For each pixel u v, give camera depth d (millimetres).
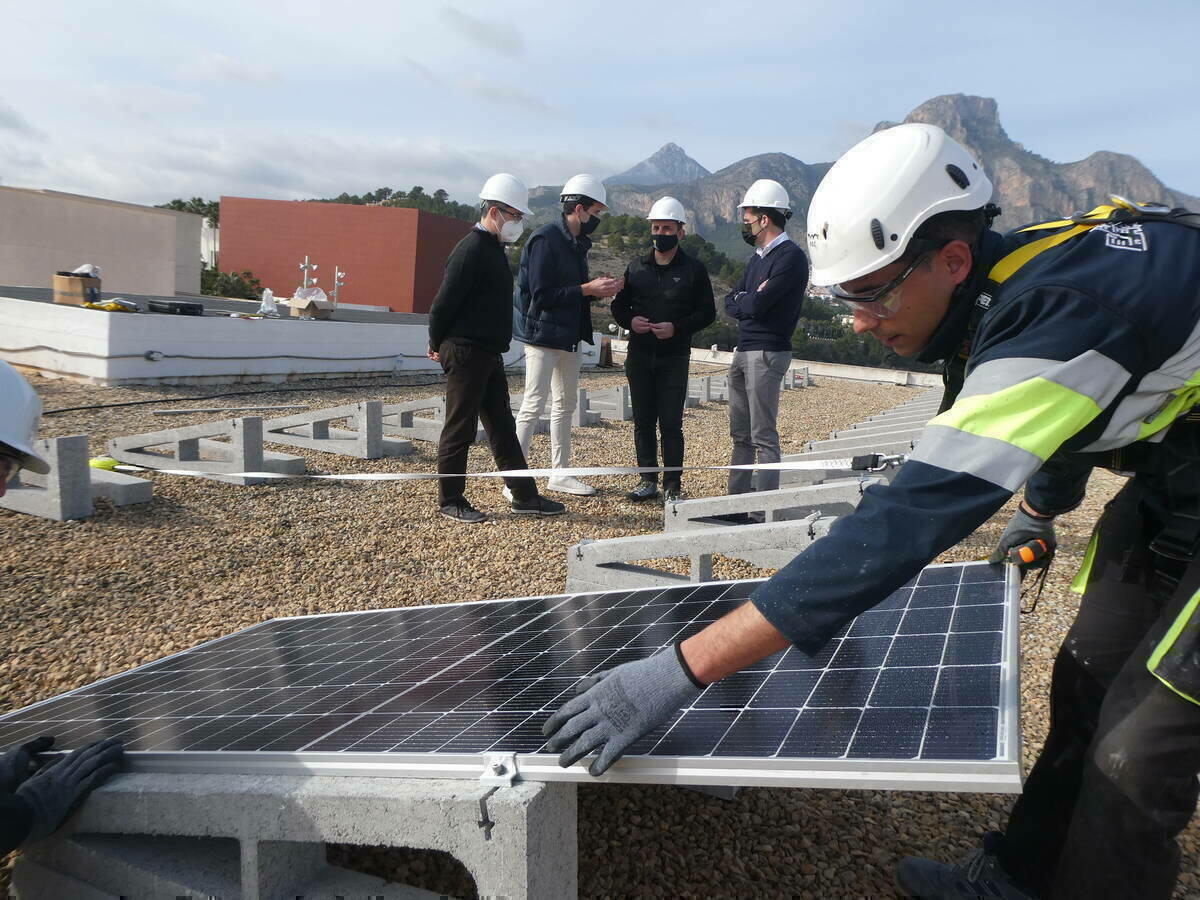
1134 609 2096
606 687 1759
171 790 2016
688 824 2877
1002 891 2318
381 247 49344
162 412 10719
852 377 26375
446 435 6777
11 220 25156
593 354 23000
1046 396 1513
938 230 1724
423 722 2109
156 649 4348
